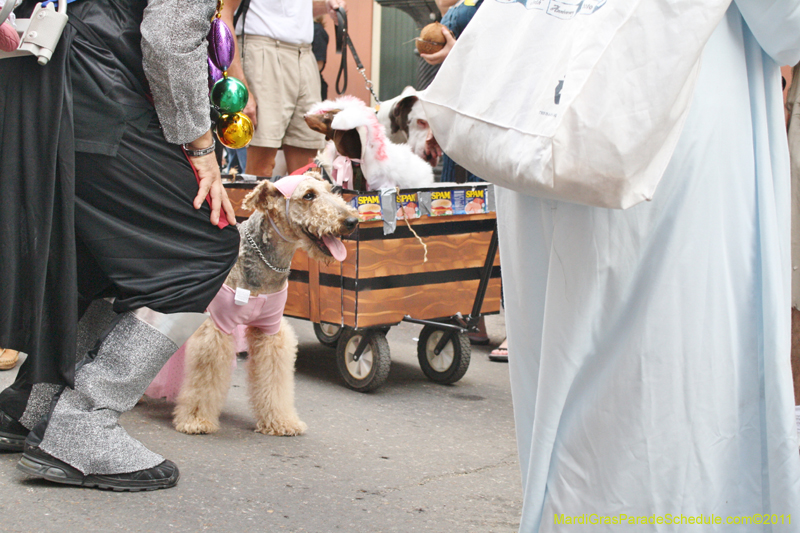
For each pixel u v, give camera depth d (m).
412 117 4.76
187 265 2.44
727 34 1.54
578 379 1.63
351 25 9.93
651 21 1.31
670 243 1.50
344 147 4.22
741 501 1.60
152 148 2.33
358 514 2.48
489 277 4.25
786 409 1.52
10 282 2.26
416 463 3.06
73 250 2.26
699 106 1.48
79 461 2.42
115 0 2.25
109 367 2.45
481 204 4.27
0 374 3.72
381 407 3.86
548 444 1.64
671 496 1.53
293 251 3.40
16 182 2.24
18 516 2.21
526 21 1.51
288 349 3.43
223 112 2.60
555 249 1.59
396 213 3.94
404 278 4.05
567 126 1.32
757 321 1.59
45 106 2.21
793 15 1.47
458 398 4.10
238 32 4.95
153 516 2.31
